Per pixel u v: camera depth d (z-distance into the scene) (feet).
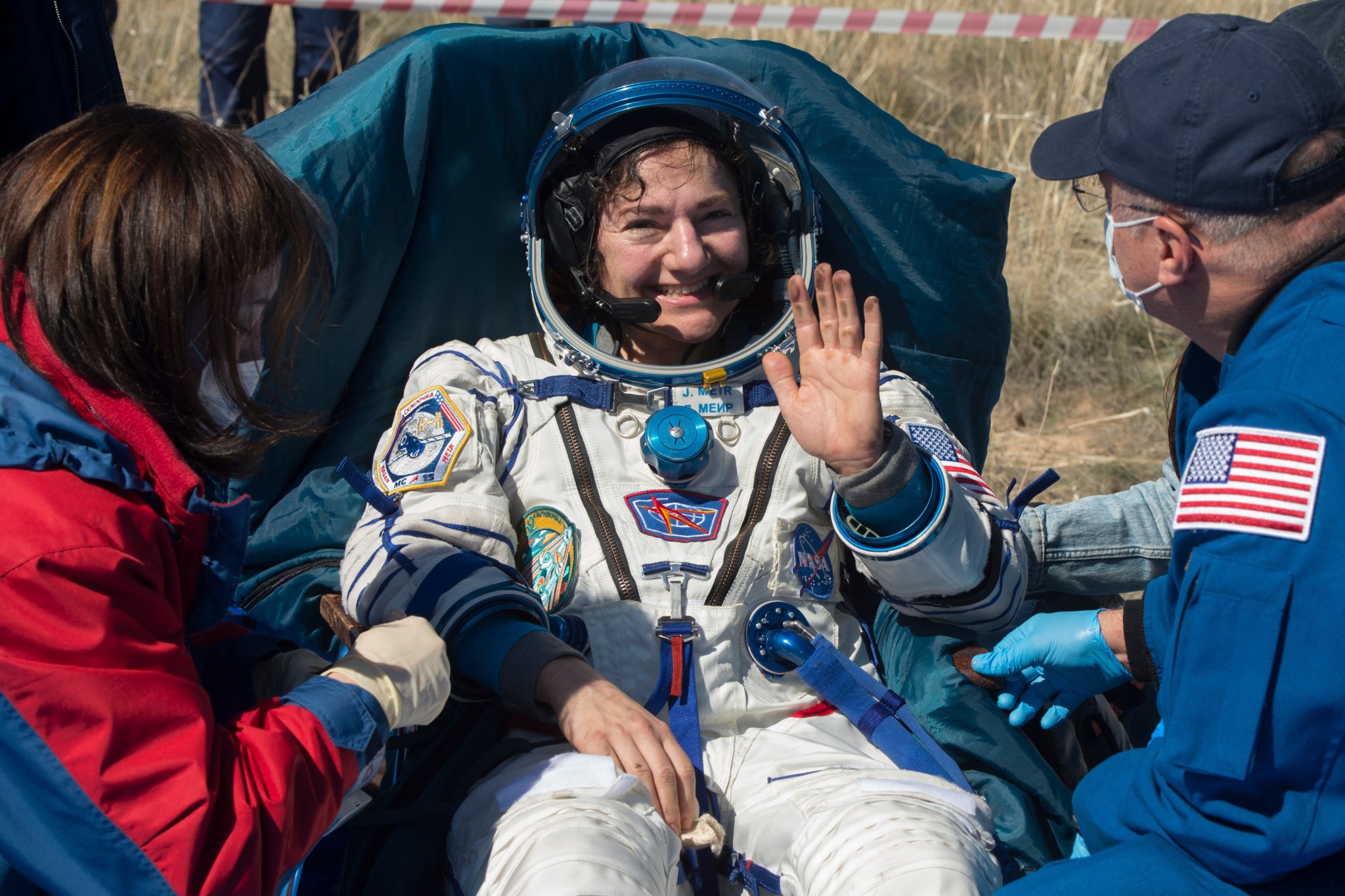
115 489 3.89
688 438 5.96
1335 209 4.12
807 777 5.33
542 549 5.92
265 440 4.31
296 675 5.14
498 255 7.05
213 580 4.35
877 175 7.06
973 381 7.41
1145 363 12.71
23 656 3.58
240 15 14.20
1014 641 5.84
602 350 6.56
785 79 7.12
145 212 3.76
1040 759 5.84
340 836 5.59
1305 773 3.74
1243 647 3.74
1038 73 17.30
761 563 5.91
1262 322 4.10
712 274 6.36
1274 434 3.79
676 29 17.94
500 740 5.64
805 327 5.59
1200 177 4.17
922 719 6.00
